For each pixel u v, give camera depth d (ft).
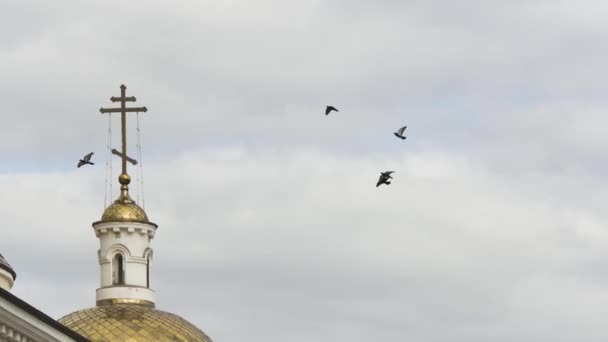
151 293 460.14
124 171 469.98
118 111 472.44
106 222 460.96
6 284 354.95
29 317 317.42
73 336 332.60
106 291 457.27
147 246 463.01
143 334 441.27
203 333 450.30
